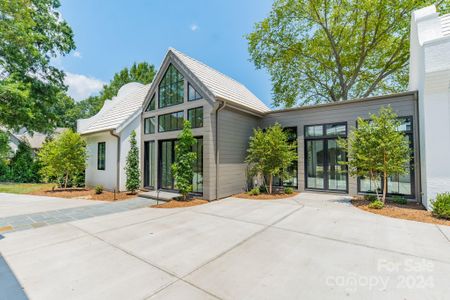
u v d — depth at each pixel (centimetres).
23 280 268
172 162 921
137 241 397
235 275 277
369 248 355
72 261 319
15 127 1213
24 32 1069
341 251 345
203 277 273
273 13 1556
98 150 1120
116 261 319
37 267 302
